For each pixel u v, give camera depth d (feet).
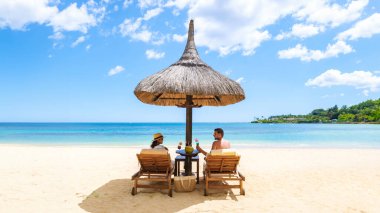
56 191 19.95
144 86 18.38
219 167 19.19
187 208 16.46
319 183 22.75
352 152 43.21
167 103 27.89
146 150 18.40
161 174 21.04
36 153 40.40
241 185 19.19
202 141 79.46
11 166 29.01
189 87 17.62
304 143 68.13
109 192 19.71
